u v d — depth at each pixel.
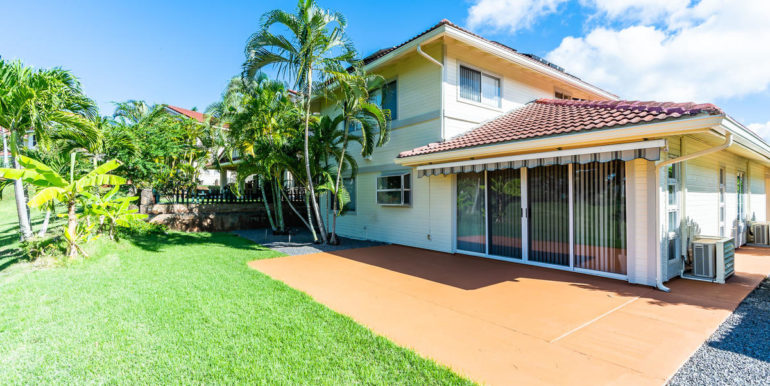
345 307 6.68
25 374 4.06
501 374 4.16
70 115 11.84
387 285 8.31
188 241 15.30
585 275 9.15
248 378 4.04
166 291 7.47
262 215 21.75
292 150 15.06
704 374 4.15
